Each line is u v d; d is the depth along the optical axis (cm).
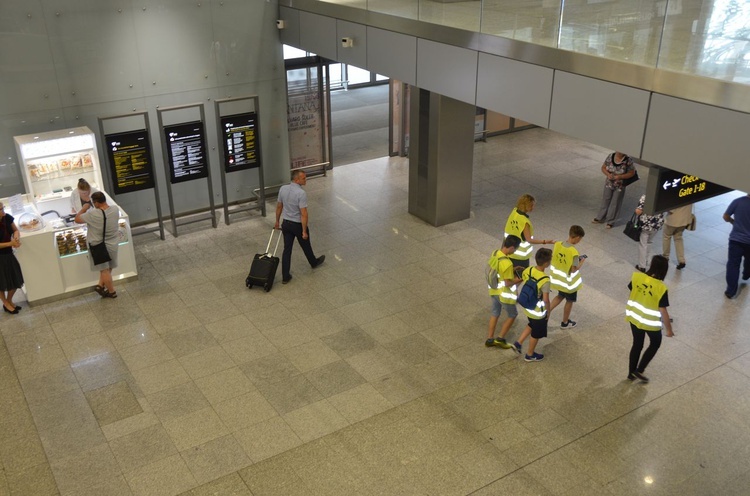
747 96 575
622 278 1048
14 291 962
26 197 1070
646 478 667
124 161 1117
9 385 816
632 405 770
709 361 845
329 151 1484
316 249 1153
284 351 879
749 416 750
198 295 1015
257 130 1235
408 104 1555
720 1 704
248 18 1255
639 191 1396
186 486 665
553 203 1338
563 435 726
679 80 632
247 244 1184
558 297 905
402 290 1021
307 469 684
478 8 918
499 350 875
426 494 652
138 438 729
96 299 1005
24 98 1079
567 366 841
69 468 689
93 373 838
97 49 1117
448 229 1223
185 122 1158
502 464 688
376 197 1370
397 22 1027
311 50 1242
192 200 1308
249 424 749
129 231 1030
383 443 718
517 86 837
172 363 856
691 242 1162
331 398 789
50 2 1054
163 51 1183
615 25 773
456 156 1195
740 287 1013
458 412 763
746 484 659
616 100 705
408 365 848
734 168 599
